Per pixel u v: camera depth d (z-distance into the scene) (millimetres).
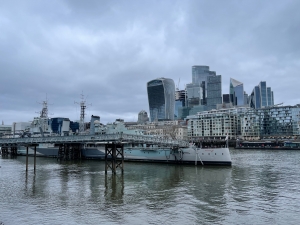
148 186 45062
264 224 26766
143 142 62938
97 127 131250
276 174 56719
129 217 28969
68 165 77750
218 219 28141
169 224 26828
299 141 175750
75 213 30438
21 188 43938
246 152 137625
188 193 39594
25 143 65750
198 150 73312
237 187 43438
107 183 48000
